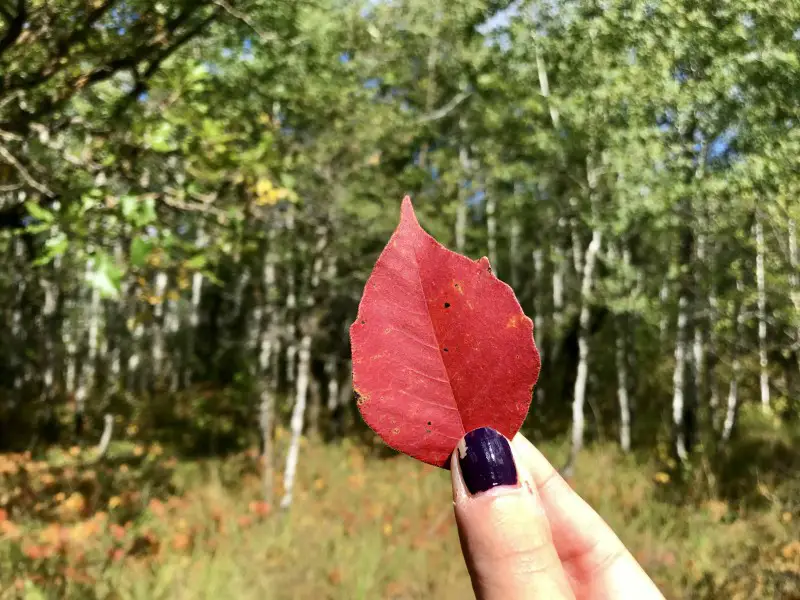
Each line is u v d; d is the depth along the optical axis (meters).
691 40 7.31
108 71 3.29
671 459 10.94
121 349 21.55
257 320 14.42
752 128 7.41
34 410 15.51
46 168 3.10
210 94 5.20
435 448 0.60
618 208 9.76
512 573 0.82
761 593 5.59
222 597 5.23
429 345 0.61
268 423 9.12
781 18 6.81
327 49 7.91
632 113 8.33
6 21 2.74
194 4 3.54
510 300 0.61
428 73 14.20
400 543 6.80
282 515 7.86
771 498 8.12
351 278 11.34
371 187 10.06
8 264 9.59
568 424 14.98
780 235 9.08
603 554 1.28
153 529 7.04
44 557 5.69
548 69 9.84
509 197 14.20
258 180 3.35
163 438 13.83
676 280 11.47
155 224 2.53
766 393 15.24
